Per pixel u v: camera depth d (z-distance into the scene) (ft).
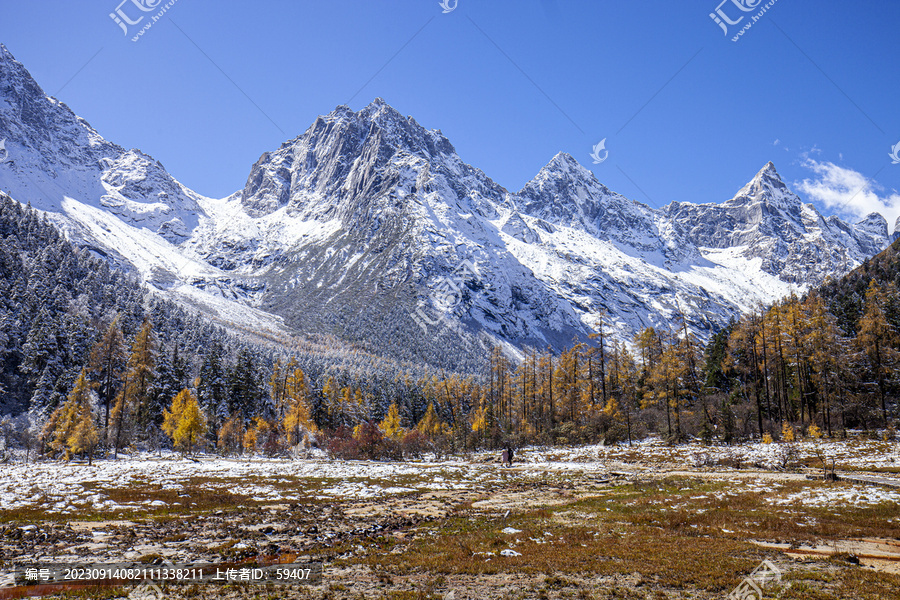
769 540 67.51
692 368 294.66
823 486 108.88
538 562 57.62
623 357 339.16
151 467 170.50
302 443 318.86
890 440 175.83
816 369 216.33
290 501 108.78
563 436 267.59
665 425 247.50
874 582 47.85
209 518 87.71
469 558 60.18
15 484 120.67
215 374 342.44
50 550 63.26
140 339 281.95
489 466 191.62
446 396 449.48
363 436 259.19
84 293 438.81
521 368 347.97
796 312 228.63
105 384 305.53
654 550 62.08
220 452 286.66
